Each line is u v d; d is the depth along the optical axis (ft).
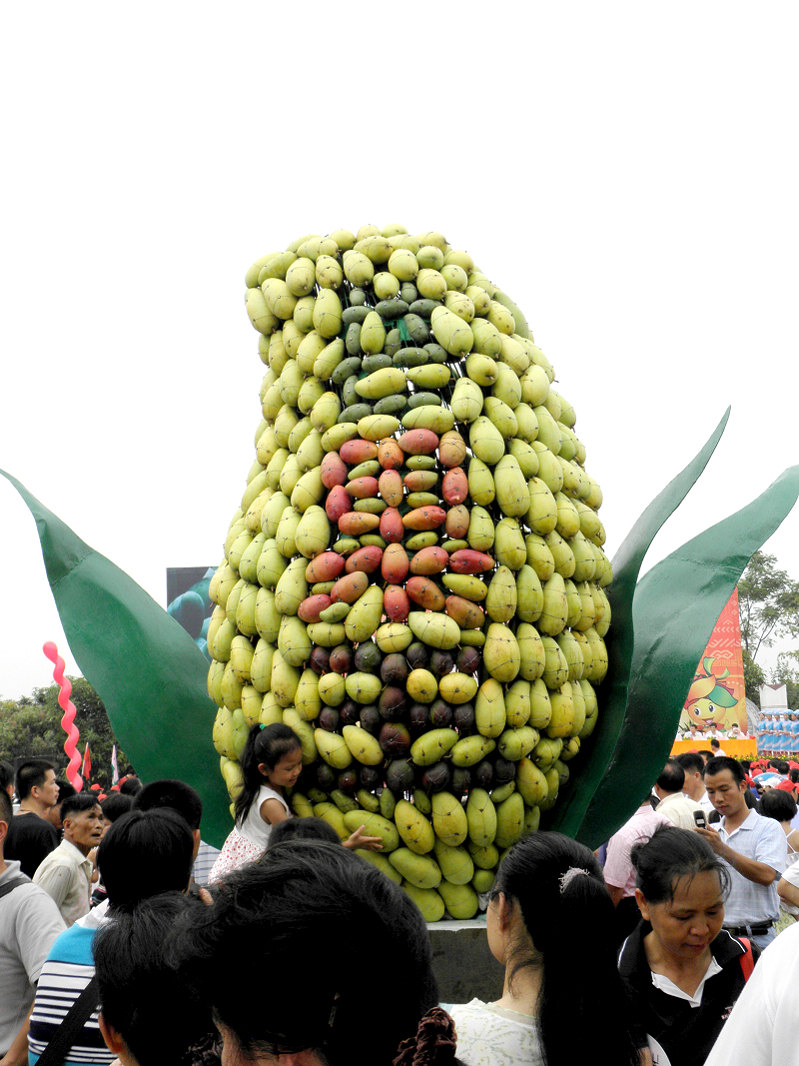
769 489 15.52
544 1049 6.17
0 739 95.04
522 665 11.87
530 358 13.67
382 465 12.26
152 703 14.46
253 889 4.02
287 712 12.21
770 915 15.44
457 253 13.80
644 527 14.01
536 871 6.66
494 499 12.32
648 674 14.42
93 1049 7.58
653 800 19.33
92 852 15.39
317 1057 3.85
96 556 15.57
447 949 11.56
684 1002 8.38
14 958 9.89
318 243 13.61
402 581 11.90
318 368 12.90
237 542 13.53
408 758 11.64
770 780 35.60
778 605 151.02
